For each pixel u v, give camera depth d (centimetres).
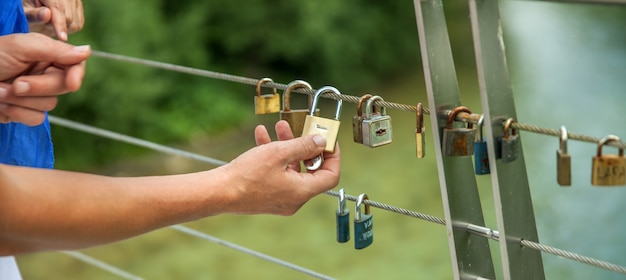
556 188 553
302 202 124
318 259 512
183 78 796
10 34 126
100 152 718
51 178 107
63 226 107
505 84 110
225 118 779
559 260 470
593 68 782
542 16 970
